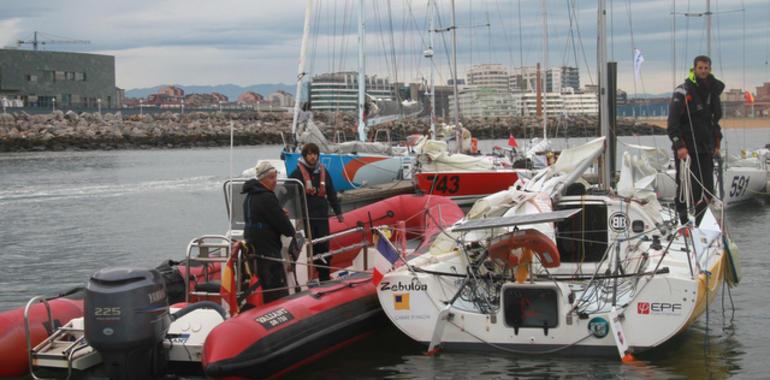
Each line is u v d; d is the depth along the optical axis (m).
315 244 8.41
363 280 7.89
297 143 17.92
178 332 6.60
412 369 6.76
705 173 8.66
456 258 7.67
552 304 6.68
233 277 6.82
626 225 8.06
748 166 19.50
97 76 92.00
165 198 23.72
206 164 41.50
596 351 6.69
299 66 18.03
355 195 16.72
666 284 6.41
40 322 6.74
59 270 12.57
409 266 7.01
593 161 9.64
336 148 18.30
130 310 5.96
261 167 7.18
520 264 6.86
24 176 32.59
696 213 8.84
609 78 9.97
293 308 6.83
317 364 7.05
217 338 6.18
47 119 68.12
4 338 6.46
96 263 13.15
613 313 6.45
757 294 9.52
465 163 17.83
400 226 8.62
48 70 87.75
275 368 6.41
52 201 23.03
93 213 20.11
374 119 21.75
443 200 11.80
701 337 7.65
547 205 8.05
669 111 8.52
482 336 6.79
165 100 188.62
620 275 6.75
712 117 8.69
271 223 7.14
